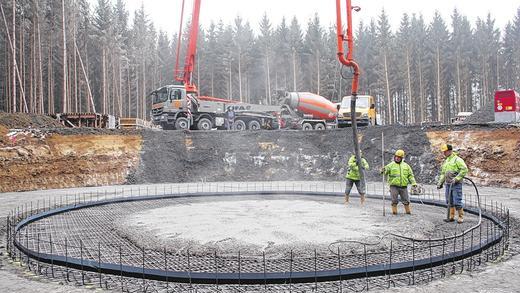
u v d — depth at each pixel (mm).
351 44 11086
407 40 56344
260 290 5145
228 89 54844
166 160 21750
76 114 25109
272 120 27500
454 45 58969
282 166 22438
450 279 5496
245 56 55094
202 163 22203
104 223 9648
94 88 51625
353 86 11148
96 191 16922
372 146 21688
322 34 63688
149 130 22953
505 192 14867
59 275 5859
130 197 13727
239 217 9250
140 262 6301
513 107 19969
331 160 22438
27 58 43281
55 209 11430
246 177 21656
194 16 24953
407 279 5508
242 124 26984
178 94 24531
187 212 10234
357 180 11836
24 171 18312
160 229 8102
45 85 47938
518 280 5441
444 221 9508
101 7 47562
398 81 56500
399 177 9875
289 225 8195
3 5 34625
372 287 5215
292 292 5043
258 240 7004
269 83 52688
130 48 54844
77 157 20000
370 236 7281
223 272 5668
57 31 42062
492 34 63938
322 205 11320
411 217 9383
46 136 20047
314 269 5820
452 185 9266
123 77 55000
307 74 56688
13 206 12859
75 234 8414
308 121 28031
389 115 48312
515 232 8359
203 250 6590
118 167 20641
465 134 19141
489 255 6641
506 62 65438
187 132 23656
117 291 5176
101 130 21734
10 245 7410
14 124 20938
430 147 19766
